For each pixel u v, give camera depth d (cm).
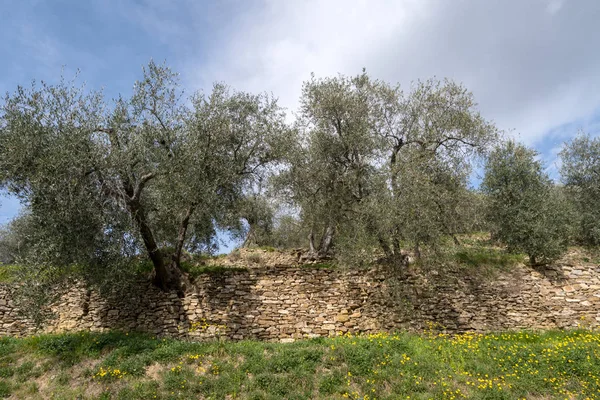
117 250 1162
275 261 1731
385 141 1576
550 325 1390
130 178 1232
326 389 945
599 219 1795
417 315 1396
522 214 1555
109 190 1213
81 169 1119
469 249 1595
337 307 1416
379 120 1636
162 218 1492
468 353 1110
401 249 1546
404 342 1165
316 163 1552
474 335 1332
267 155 1537
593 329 1345
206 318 1393
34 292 1122
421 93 1648
